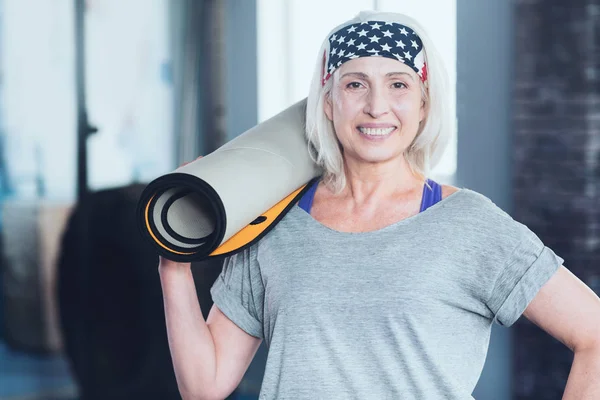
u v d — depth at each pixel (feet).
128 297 10.81
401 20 4.58
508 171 11.30
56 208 9.78
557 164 10.80
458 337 4.33
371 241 4.46
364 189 4.71
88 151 10.16
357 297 4.35
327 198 4.85
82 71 10.04
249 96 13.55
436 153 4.79
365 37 4.50
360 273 4.39
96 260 10.33
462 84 11.56
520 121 10.96
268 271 4.66
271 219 4.65
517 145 11.02
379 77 4.47
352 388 4.32
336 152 4.77
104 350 10.43
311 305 4.42
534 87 10.84
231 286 4.95
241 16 13.51
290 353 4.44
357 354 4.33
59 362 9.89
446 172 11.92
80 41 10.00
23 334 9.47
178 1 12.01
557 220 10.84
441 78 4.65
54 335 9.82
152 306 11.12
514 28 10.98
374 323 4.30
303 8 13.42
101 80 10.40
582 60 10.54
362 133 4.53
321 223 4.69
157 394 11.23
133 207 10.84
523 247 4.29
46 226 9.64
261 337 5.01
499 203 11.43
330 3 13.15
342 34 4.60
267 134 4.81
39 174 9.53
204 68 12.71
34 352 9.58
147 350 11.04
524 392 11.03
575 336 4.30
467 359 4.36
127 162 10.95
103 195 10.44
